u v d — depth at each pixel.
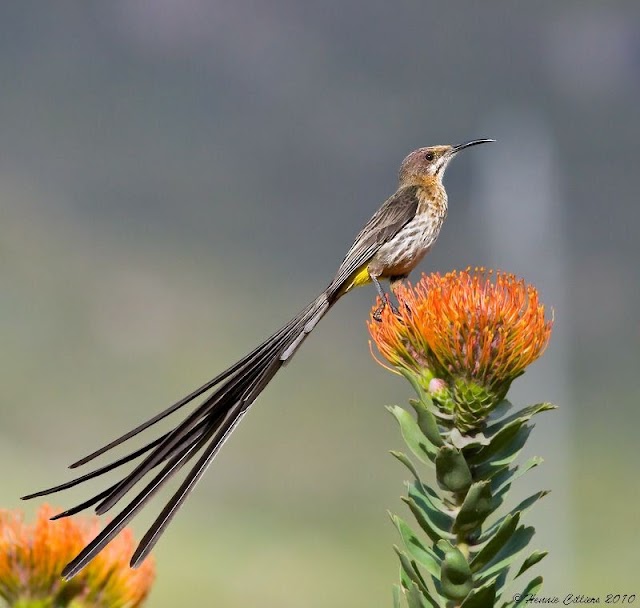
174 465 4.69
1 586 4.50
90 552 4.29
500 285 4.79
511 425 4.62
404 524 4.68
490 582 4.39
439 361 4.73
